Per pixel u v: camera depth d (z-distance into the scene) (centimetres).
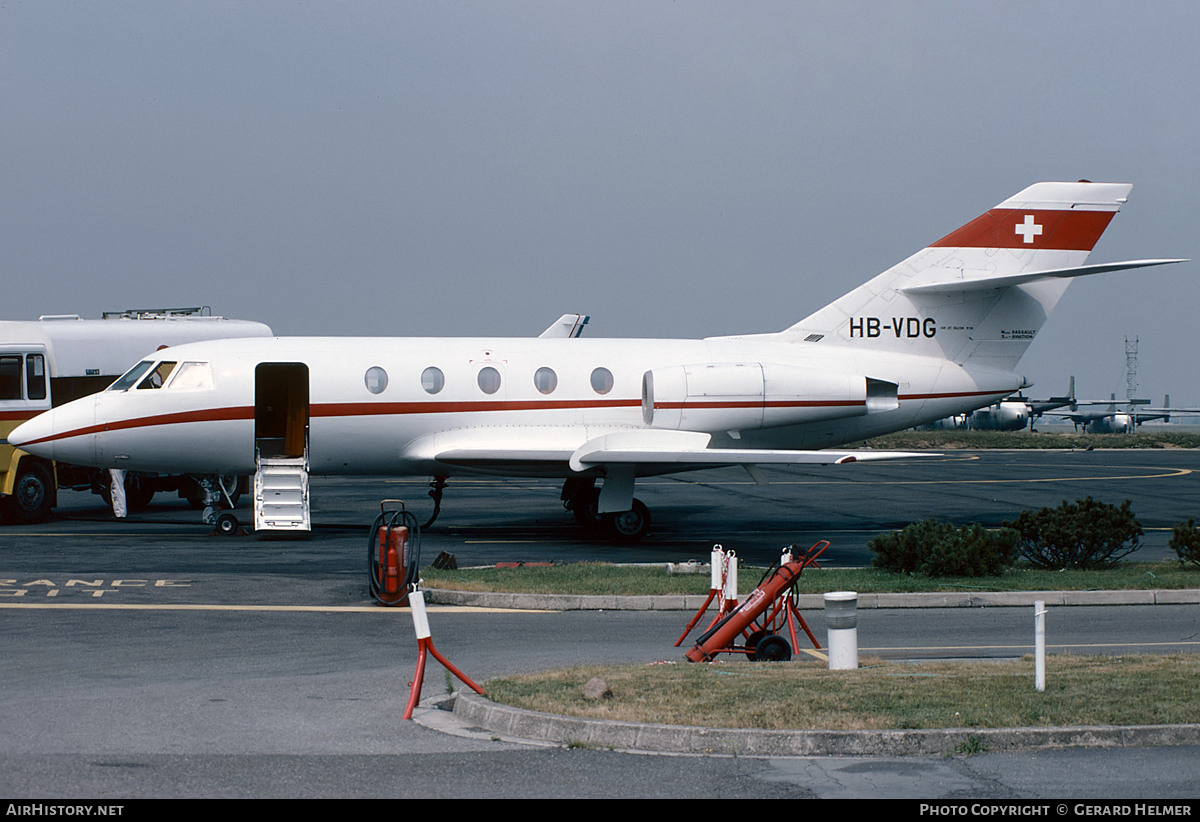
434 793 1084
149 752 1218
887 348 3803
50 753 1209
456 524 3962
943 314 3822
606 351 3688
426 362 3553
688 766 1178
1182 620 2142
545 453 3422
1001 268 3812
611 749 1243
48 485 3947
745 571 2639
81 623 2069
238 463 3525
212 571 2720
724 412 3572
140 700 1474
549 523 3997
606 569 2616
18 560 2891
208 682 1594
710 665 1609
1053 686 1423
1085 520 2753
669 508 4503
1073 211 3819
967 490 5269
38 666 1700
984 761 1192
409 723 1359
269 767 1166
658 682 1463
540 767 1175
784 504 4647
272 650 1842
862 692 1395
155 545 3238
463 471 3650
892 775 1148
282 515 3350
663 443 3422
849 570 2664
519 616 2180
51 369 3962
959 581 2486
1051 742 1235
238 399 3453
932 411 3809
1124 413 14288
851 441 3831
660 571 2605
